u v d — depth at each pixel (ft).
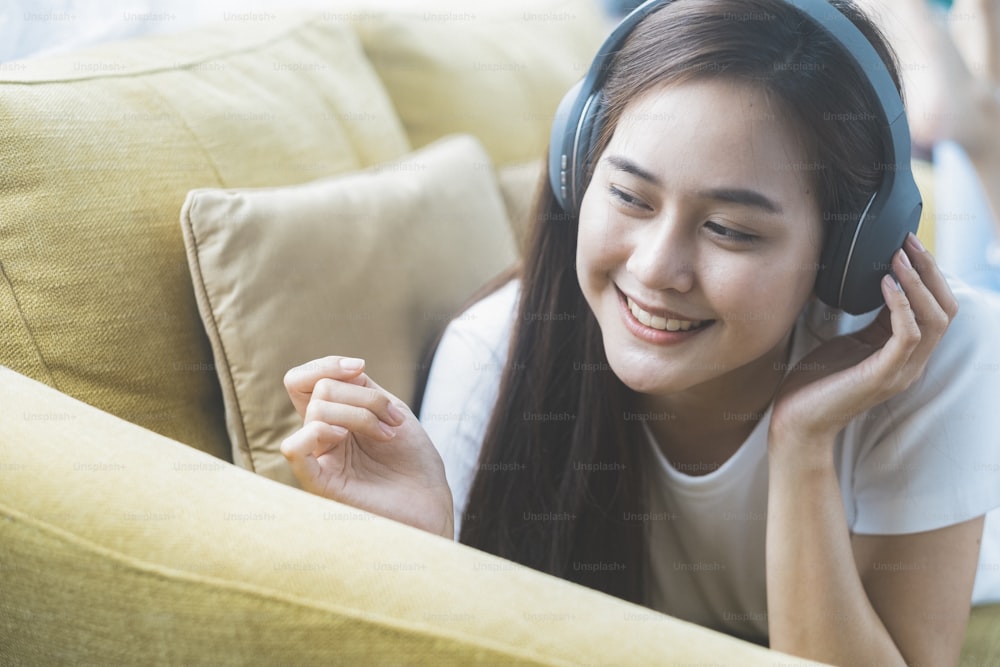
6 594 2.07
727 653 1.79
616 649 1.75
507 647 1.73
